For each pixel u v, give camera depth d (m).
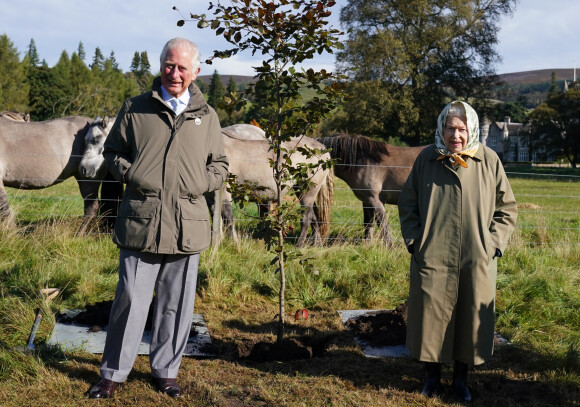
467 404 3.54
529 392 3.78
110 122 8.02
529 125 66.06
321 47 4.16
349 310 5.51
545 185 29.50
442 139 3.53
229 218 7.91
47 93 73.19
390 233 8.38
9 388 3.52
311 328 5.04
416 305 3.55
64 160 7.96
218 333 4.82
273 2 3.95
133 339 3.46
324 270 6.45
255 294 5.92
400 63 37.81
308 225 8.35
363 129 37.97
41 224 7.62
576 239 9.11
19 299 5.06
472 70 40.84
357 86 37.25
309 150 4.43
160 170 3.34
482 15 40.50
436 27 39.00
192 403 3.44
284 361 4.27
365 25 40.28
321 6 4.01
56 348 4.10
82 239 7.21
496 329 5.09
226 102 4.30
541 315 5.45
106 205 8.18
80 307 5.20
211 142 3.56
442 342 3.49
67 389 3.54
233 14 4.04
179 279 3.51
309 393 3.61
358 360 4.29
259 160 7.87
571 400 3.65
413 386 3.80
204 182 3.45
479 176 3.51
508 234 3.54
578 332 5.09
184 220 3.37
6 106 67.75
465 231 3.47
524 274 6.46
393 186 8.60
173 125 3.38
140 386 3.62
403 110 37.97
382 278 6.36
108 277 6.04
